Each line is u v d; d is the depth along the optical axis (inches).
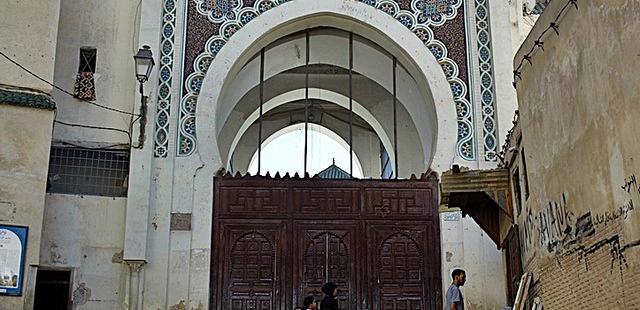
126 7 551.8
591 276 282.0
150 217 499.8
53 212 499.8
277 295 502.0
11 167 429.7
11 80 442.6
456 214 519.5
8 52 446.3
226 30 545.6
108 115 526.6
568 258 309.3
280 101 685.3
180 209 505.4
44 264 488.7
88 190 509.7
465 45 555.8
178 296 489.1
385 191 527.5
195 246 499.8
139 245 487.2
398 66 576.7
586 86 281.6
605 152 264.2
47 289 493.4
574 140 297.1
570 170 303.4
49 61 455.2
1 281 413.1
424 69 548.4
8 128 434.0
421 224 521.7
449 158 531.5
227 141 663.8
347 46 586.2
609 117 259.3
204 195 510.9
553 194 327.9
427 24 558.3
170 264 494.0
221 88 532.7
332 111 783.1
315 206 521.3
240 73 565.9
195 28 544.1
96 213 505.4
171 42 540.1
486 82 548.1
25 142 436.1
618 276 256.1
